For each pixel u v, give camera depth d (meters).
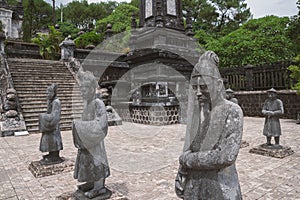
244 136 8.50
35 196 3.69
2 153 6.38
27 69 14.02
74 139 2.90
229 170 1.77
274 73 14.88
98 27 31.52
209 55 1.72
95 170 3.00
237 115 1.64
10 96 9.78
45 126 4.81
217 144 1.61
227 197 1.65
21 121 9.66
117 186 4.02
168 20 13.70
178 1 14.37
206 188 1.68
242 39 19.91
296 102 13.45
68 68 15.29
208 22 30.27
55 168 4.71
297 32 12.56
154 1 13.67
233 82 17.42
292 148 6.54
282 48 18.42
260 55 18.22
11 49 17.47
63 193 3.53
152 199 3.52
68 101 11.91
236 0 30.05
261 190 3.81
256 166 5.03
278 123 5.98
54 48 19.11
